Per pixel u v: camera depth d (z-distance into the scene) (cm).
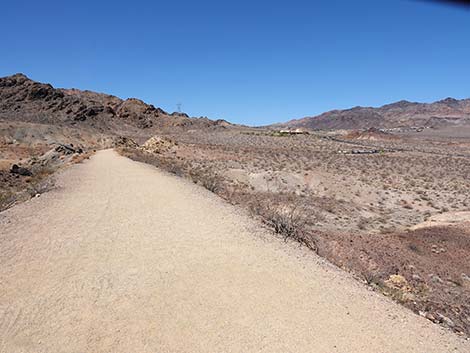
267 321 488
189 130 14038
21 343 429
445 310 784
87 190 1449
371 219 2067
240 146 6444
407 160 5162
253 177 2861
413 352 441
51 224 925
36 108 11838
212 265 671
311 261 723
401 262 1126
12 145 6544
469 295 955
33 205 1139
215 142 7650
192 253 731
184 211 1074
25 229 872
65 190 1441
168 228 902
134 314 498
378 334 473
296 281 614
